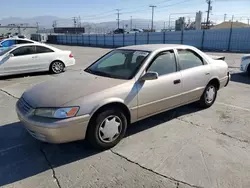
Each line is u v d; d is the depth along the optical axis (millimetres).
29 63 8727
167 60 3885
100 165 2842
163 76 3742
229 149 3180
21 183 2527
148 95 3498
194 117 4359
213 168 2742
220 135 3613
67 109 2748
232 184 2459
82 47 32938
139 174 2654
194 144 3326
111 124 3150
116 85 3207
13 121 4250
